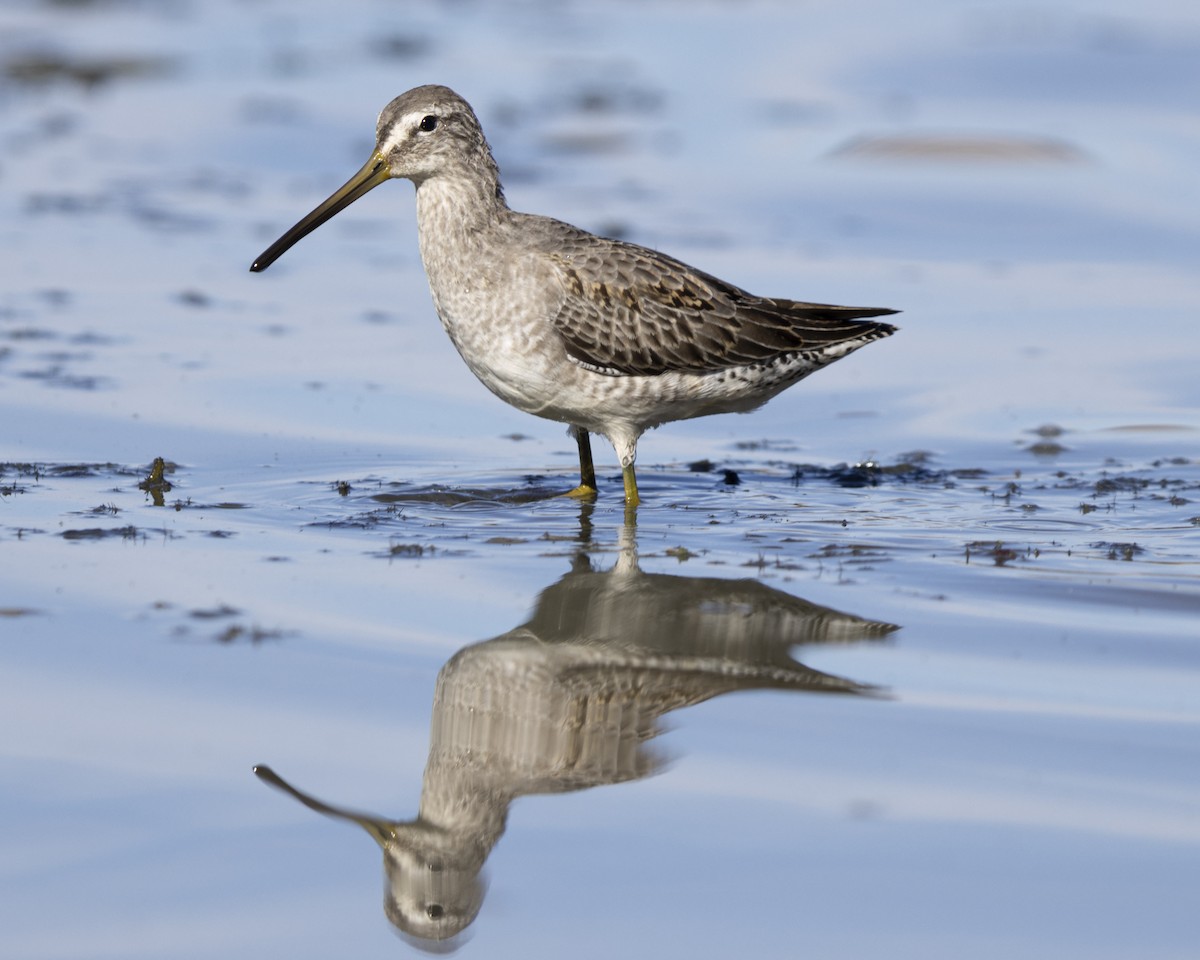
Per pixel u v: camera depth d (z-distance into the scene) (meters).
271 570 11.48
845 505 13.61
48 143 25.66
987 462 14.89
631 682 9.75
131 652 9.89
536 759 8.73
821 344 13.88
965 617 10.80
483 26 33.91
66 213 22.16
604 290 13.06
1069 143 26.03
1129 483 14.13
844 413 16.48
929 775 8.52
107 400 15.54
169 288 19.27
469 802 8.23
